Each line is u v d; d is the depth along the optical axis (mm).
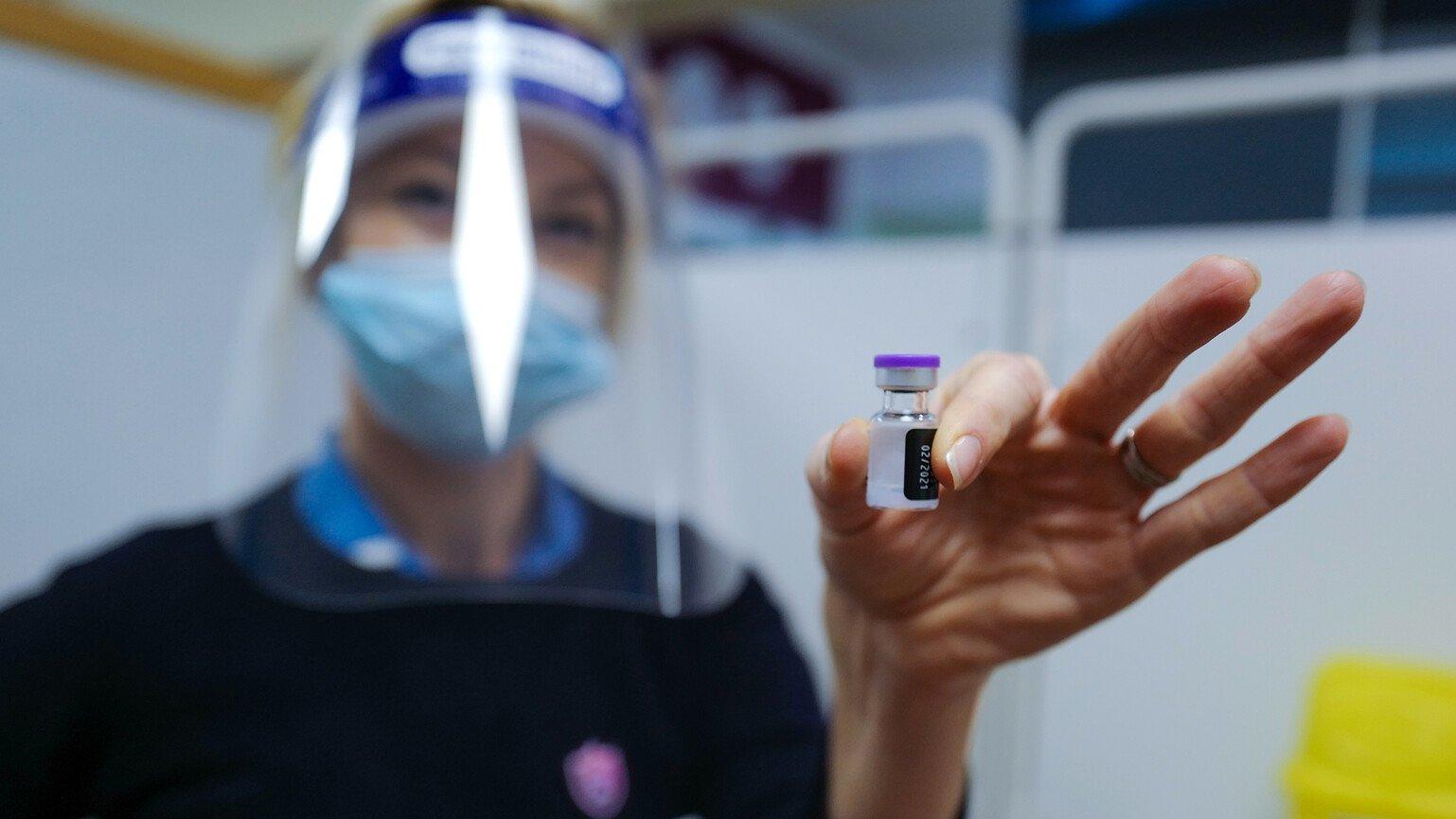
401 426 440
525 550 476
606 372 462
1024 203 780
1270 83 664
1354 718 606
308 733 421
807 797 418
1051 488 334
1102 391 318
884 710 362
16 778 410
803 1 1357
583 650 464
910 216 1880
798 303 840
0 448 559
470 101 418
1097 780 741
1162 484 324
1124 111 724
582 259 462
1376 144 1135
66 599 433
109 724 424
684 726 483
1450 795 575
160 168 633
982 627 344
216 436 667
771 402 848
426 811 422
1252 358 303
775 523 841
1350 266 645
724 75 1699
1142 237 725
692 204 1616
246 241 682
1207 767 707
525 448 472
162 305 635
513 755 436
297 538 451
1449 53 608
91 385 602
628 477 509
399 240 432
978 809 767
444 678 438
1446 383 619
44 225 577
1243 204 1218
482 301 420
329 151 419
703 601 486
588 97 433
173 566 444
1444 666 633
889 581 345
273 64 1580
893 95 1994
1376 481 645
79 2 1419
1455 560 624
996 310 775
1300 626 676
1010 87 1417
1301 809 611
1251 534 687
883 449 312
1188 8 1284
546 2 446
